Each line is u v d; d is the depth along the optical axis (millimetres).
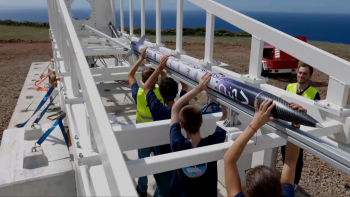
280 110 1544
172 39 20594
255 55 2898
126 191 1024
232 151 1622
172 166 1874
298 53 2420
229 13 3123
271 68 10492
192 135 2098
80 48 2258
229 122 2162
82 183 1914
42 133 3553
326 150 1484
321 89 9094
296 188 3400
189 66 2500
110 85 7289
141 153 3061
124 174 1103
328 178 3771
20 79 9617
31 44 18578
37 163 2990
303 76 3271
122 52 5242
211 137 2170
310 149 1561
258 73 2932
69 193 2949
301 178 3770
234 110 1955
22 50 16156
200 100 6906
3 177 2793
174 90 2756
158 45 4910
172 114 2217
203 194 2051
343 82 2211
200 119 2057
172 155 1881
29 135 3473
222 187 3326
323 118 2379
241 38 23750
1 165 2986
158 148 2742
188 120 2033
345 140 2260
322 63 2287
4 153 3160
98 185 1599
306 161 4230
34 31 24969
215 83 2076
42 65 9750
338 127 2256
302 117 1459
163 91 2736
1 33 23469
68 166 2979
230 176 1603
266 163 2959
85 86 1727
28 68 11445
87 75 1839
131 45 3828
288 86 3553
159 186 2660
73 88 2867
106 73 4285
